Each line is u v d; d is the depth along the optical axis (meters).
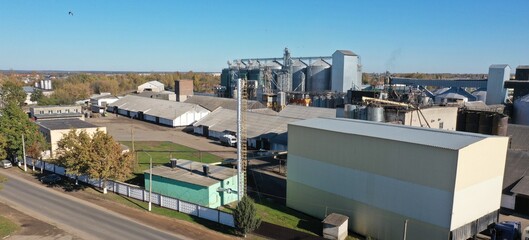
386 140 32.06
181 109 97.38
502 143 31.98
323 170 37.31
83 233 32.94
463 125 55.31
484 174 30.61
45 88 188.25
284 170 54.56
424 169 29.70
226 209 39.97
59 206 39.59
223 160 57.38
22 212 37.53
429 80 104.12
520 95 84.56
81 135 44.66
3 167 55.16
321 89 124.88
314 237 32.50
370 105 49.84
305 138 38.78
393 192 31.84
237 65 143.88
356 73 118.19
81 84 177.12
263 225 34.62
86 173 44.78
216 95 146.38
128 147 65.56
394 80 110.50
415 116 48.56
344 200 35.69
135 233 33.25
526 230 32.03
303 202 39.44
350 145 34.81
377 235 33.22
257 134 70.62
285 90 125.56
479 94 103.75
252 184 48.34
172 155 62.12
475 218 30.50
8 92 122.19
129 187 43.19
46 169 53.78
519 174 41.53
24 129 55.66
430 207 29.52
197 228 34.91
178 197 41.69
